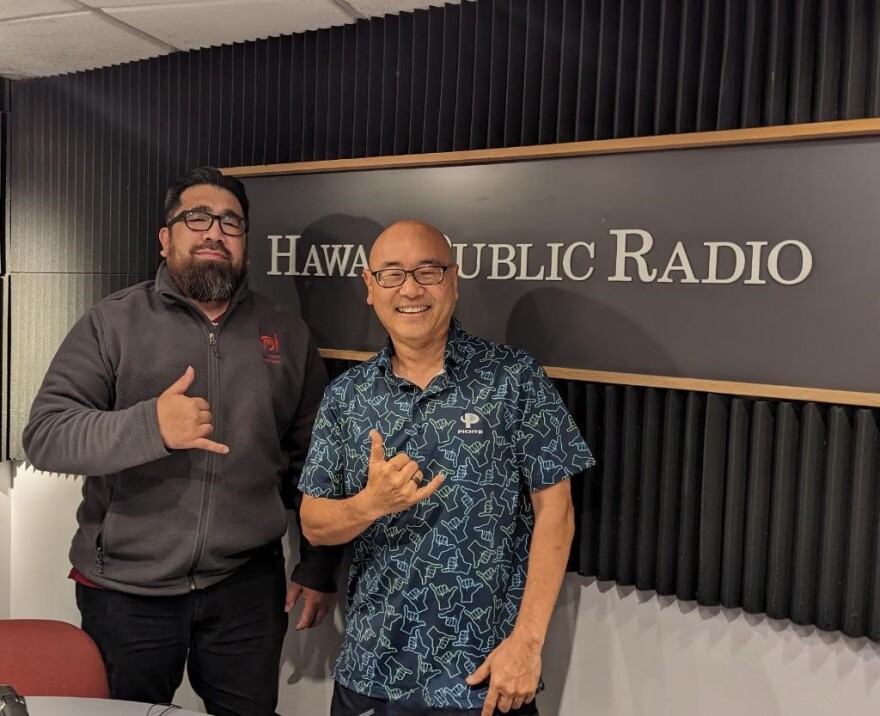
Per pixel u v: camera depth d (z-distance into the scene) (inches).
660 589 76.9
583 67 76.8
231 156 102.8
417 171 86.0
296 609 102.0
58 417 74.2
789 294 67.3
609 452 78.3
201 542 77.7
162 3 87.0
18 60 110.6
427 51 86.5
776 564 70.9
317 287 93.7
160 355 78.1
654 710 80.0
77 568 81.5
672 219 72.0
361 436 69.5
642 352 74.5
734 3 69.1
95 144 115.3
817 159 65.4
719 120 70.1
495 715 67.5
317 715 101.0
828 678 71.4
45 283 122.0
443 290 68.4
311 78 95.3
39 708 54.5
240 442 79.6
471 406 67.8
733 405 71.3
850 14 64.4
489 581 66.9
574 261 77.4
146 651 79.0
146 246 111.2
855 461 66.8
